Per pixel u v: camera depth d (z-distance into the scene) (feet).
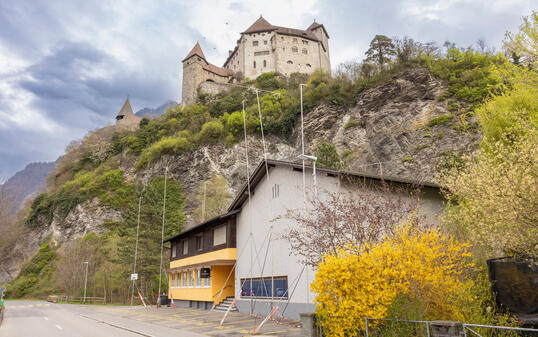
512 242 31.71
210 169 235.20
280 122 231.71
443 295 29.60
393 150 175.73
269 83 296.92
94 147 334.85
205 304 85.97
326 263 33.94
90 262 190.08
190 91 332.39
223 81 353.10
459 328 24.45
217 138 247.50
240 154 234.17
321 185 55.31
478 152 40.81
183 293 98.22
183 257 99.30
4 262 269.64
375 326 29.53
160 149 257.34
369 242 35.24
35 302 183.52
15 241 278.05
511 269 30.19
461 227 42.06
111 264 171.94
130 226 148.46
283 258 59.41
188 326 54.80
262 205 68.18
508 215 30.27
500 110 45.42
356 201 47.16
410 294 29.35
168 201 214.28
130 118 380.78
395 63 205.67
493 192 32.19
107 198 260.42
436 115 171.83
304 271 53.98
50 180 349.82
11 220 244.42
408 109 182.70
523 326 28.12
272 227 63.67
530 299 28.60
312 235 43.06
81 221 256.93
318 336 33.65
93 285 179.11
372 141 186.91
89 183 279.08
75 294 179.42
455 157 71.41
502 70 42.75
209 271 82.07
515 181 30.71
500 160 37.63
